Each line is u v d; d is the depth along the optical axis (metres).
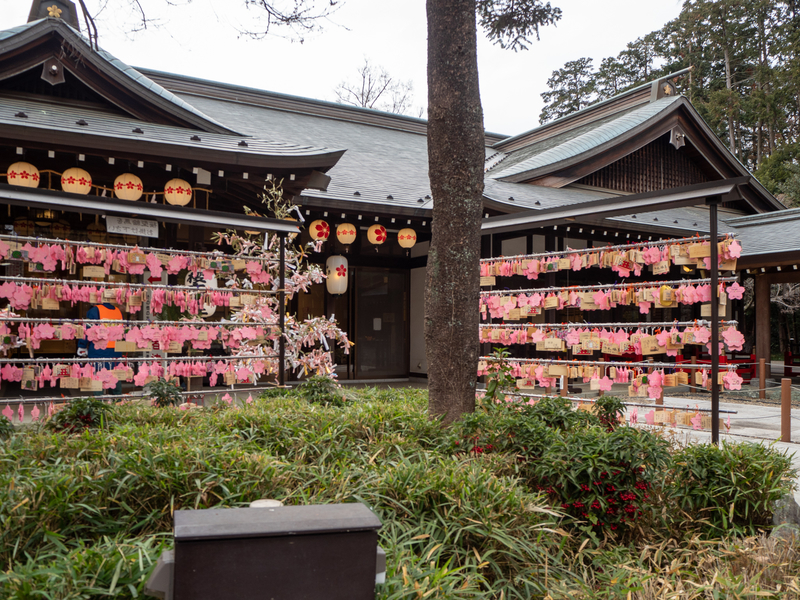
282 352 6.49
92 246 5.69
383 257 12.91
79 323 5.76
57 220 9.04
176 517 1.55
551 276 10.84
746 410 9.49
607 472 3.13
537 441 3.53
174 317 7.68
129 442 3.12
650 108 15.80
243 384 10.82
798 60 27.27
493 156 19.44
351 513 1.64
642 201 5.40
